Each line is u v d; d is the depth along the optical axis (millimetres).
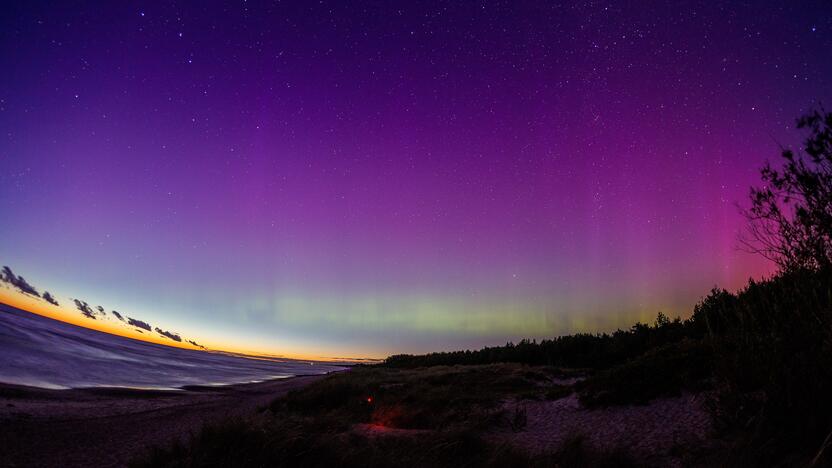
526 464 6559
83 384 27531
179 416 17312
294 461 6699
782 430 4957
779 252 5527
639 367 10312
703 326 14773
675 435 6695
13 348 36312
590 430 8188
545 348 26531
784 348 5883
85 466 9078
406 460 6992
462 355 36219
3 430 12156
